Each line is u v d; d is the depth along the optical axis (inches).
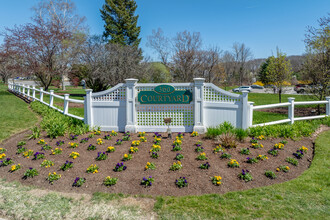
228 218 116.9
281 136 242.1
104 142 229.1
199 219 116.6
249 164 177.9
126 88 257.4
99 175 163.3
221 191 143.9
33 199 138.1
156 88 253.6
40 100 476.4
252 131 241.0
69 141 233.0
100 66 804.6
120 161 185.0
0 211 128.8
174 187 148.0
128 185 150.9
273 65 523.5
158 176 160.9
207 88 256.2
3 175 169.9
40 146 221.9
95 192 144.2
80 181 153.1
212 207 126.2
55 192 145.5
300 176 161.5
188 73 1080.2
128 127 259.6
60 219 121.2
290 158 186.5
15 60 808.9
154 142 225.0
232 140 209.8
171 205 128.8
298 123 283.6
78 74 1073.5
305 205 126.6
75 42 919.0
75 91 1012.5
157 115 286.2
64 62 892.6
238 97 244.2
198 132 252.1
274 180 157.2
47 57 826.8
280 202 129.8
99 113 271.4
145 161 183.9
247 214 119.6
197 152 199.0
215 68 1216.2
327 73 387.2
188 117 259.8
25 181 160.4
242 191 142.4
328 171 167.8
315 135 255.6
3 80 1779.0
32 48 788.0
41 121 311.4
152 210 125.1
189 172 165.9
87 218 120.8
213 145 214.8
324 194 136.9
